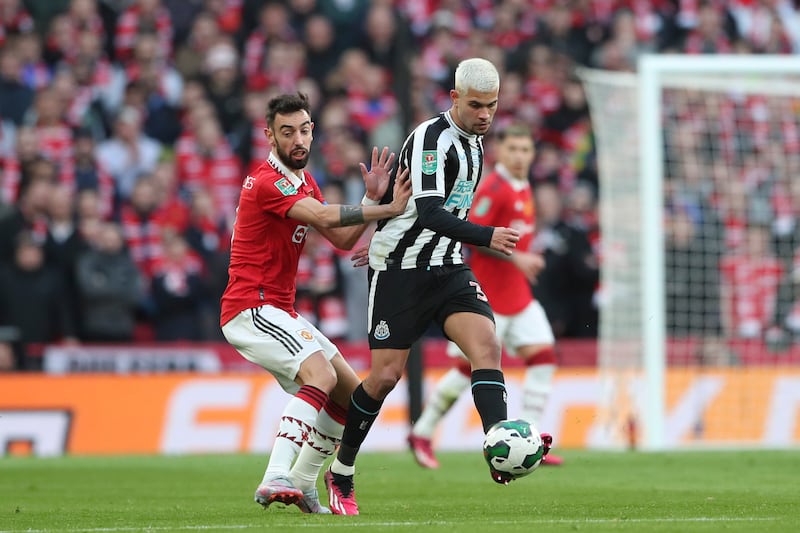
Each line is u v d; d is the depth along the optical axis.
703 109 55.25
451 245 20.70
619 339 44.88
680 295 53.56
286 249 21.05
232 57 57.00
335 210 20.11
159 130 55.09
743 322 54.03
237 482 29.89
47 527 18.81
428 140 20.16
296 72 57.41
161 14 58.84
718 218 54.62
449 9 61.81
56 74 56.34
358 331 48.81
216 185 53.53
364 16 59.72
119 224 51.53
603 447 44.81
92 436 44.03
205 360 45.91
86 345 45.94
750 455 38.47
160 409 44.62
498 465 18.80
